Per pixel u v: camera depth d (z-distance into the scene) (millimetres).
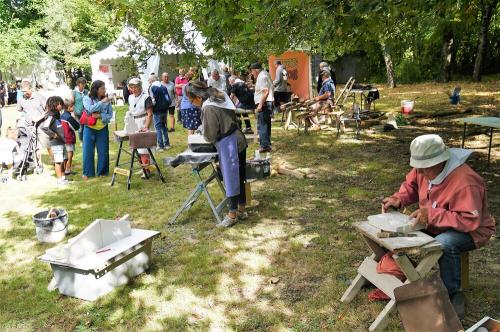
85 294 3639
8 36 27344
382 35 4676
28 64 27938
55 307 3580
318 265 3977
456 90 13664
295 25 3928
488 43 22594
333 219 5051
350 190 6027
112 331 3234
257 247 4449
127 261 3857
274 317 3250
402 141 8930
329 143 9109
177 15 4781
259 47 4473
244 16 3404
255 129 11047
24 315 3520
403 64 23328
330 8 3467
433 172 2816
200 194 5773
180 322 3273
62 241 5016
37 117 8273
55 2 28797
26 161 8047
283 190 6203
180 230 5031
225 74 12578
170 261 4270
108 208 5984
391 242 2701
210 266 4102
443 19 4000
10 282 4086
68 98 7629
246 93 9047
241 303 3480
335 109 11219
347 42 4715
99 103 7336
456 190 2729
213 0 4215
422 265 2758
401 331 2955
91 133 7520
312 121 10945
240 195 5133
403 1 3609
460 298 2949
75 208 6098
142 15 4664
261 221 5121
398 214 3055
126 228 4023
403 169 6918
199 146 5051
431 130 9875
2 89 23688
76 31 29844
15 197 6793
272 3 3346
